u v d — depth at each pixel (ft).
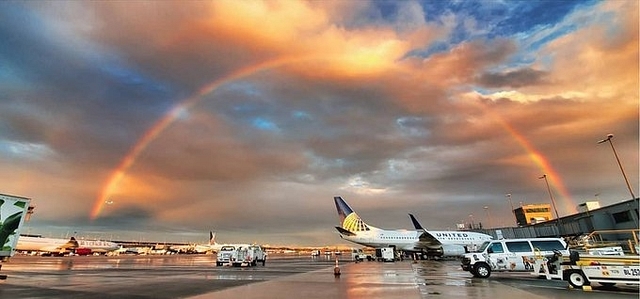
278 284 60.44
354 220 205.57
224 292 49.24
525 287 55.52
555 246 70.38
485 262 72.74
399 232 199.41
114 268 117.60
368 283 61.41
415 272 90.79
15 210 57.93
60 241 355.36
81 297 44.52
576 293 48.75
